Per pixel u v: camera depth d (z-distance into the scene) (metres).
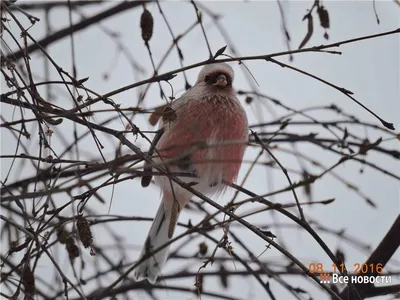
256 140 6.78
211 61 6.50
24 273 6.36
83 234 6.26
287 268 8.70
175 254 8.86
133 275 8.78
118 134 6.45
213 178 9.02
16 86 6.45
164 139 8.95
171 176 6.54
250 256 8.14
